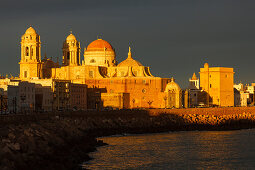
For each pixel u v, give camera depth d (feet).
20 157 585.63
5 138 645.51
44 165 593.01
